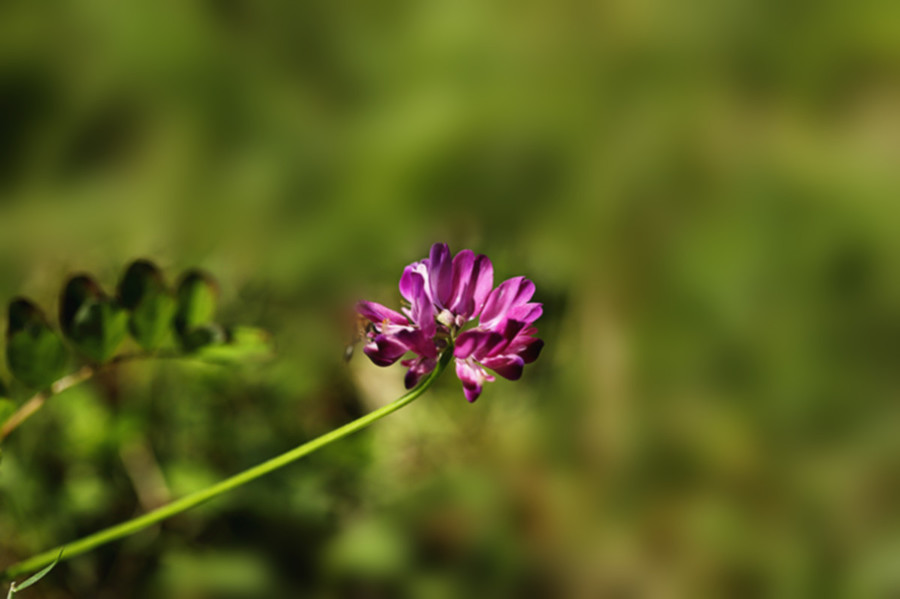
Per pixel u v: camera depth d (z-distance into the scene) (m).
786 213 0.44
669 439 0.43
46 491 0.40
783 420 0.43
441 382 0.44
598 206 0.44
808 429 0.43
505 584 0.41
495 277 0.44
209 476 0.41
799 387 0.43
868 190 0.43
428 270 0.34
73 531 0.40
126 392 0.42
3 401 0.35
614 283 0.44
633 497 0.42
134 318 0.36
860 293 0.43
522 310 0.34
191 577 0.40
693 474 0.43
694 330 0.44
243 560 0.40
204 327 0.37
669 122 0.44
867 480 0.42
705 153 0.44
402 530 0.41
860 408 0.43
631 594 0.41
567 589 0.41
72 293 0.36
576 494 0.42
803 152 0.44
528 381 0.44
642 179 0.44
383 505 0.42
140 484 0.41
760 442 0.43
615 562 0.41
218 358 0.37
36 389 0.36
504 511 0.42
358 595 0.40
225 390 0.42
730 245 0.44
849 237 0.43
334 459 0.42
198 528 0.41
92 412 0.41
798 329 0.43
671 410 0.43
